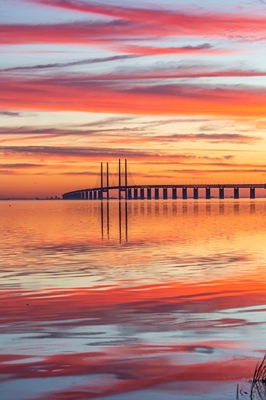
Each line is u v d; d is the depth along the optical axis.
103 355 17.31
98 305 25.41
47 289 30.08
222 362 16.55
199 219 119.62
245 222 105.50
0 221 117.12
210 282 32.22
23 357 17.14
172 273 36.09
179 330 20.39
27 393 14.21
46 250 53.06
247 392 14.13
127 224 100.12
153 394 14.10
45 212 185.75
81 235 73.31
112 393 14.20
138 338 19.30
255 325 21.11
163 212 171.38
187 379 15.15
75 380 15.12
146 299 26.86
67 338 19.34
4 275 35.62
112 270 37.75
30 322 21.84
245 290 29.34
